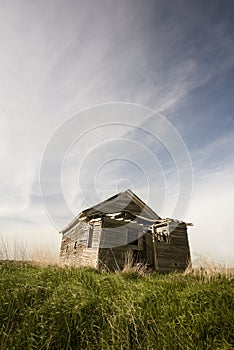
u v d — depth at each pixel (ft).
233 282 16.93
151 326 11.32
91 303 13.08
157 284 17.03
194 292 14.05
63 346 10.42
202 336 10.18
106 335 10.94
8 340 10.50
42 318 11.80
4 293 14.24
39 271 19.44
